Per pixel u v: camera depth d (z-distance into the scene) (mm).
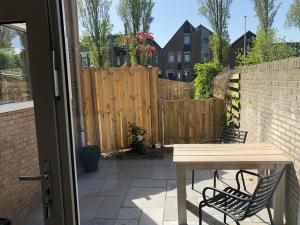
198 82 5004
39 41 1191
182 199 2588
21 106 1567
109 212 2752
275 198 2488
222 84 4879
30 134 1381
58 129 1246
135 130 4695
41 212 1393
